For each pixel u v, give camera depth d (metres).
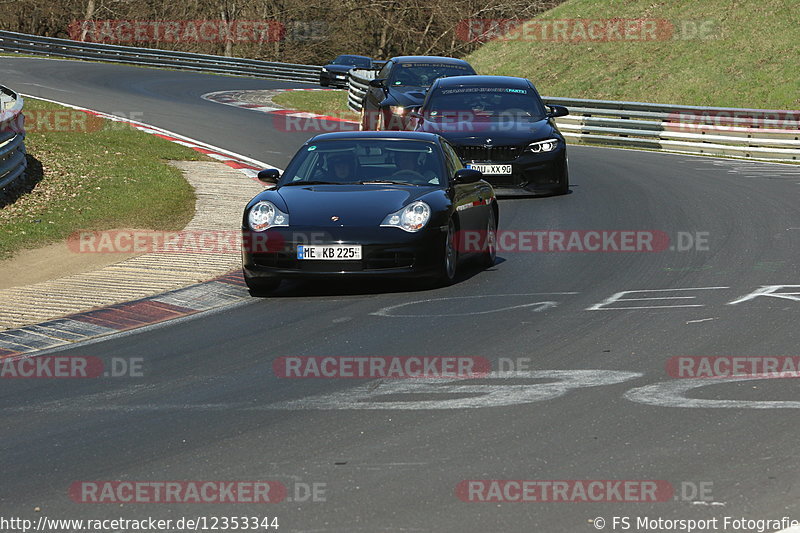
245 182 60.41
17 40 155.38
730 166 70.12
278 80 159.75
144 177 58.62
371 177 37.19
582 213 50.28
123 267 39.22
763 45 115.12
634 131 85.69
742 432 19.33
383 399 22.22
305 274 33.56
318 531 15.32
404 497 16.53
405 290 34.78
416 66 73.81
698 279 34.97
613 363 24.61
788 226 45.22
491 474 17.47
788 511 15.66
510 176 54.12
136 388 23.98
